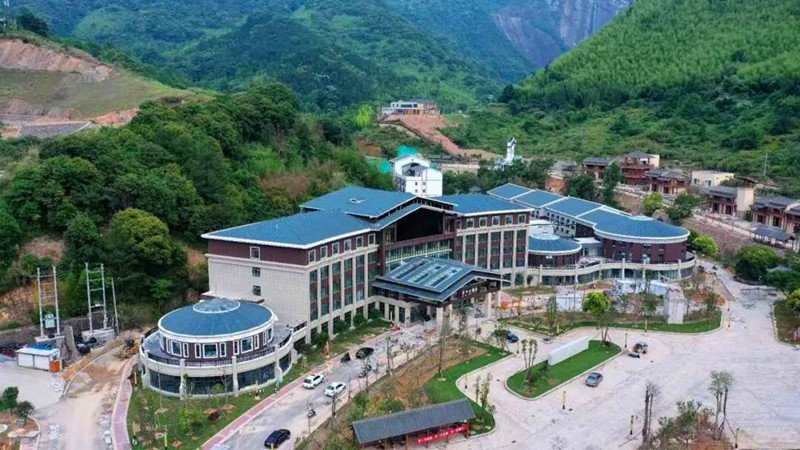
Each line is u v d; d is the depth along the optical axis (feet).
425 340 402.31
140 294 418.10
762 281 530.68
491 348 393.91
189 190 469.16
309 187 584.40
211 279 406.41
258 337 339.57
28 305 391.24
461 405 299.17
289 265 381.81
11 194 416.87
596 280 536.83
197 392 327.26
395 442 290.76
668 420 303.48
